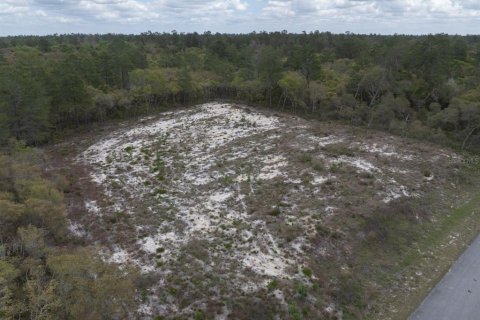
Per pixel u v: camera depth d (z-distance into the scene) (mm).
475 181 39875
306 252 26688
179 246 27906
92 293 18109
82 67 62844
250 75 77500
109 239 29234
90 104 54844
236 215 31953
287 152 44969
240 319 21062
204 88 73812
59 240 28516
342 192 34406
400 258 27016
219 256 26516
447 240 29453
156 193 36594
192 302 22266
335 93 64125
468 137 50125
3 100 45219
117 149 48812
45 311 18000
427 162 42500
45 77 53219
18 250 24172
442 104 60844
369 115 59219
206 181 38812
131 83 69875
